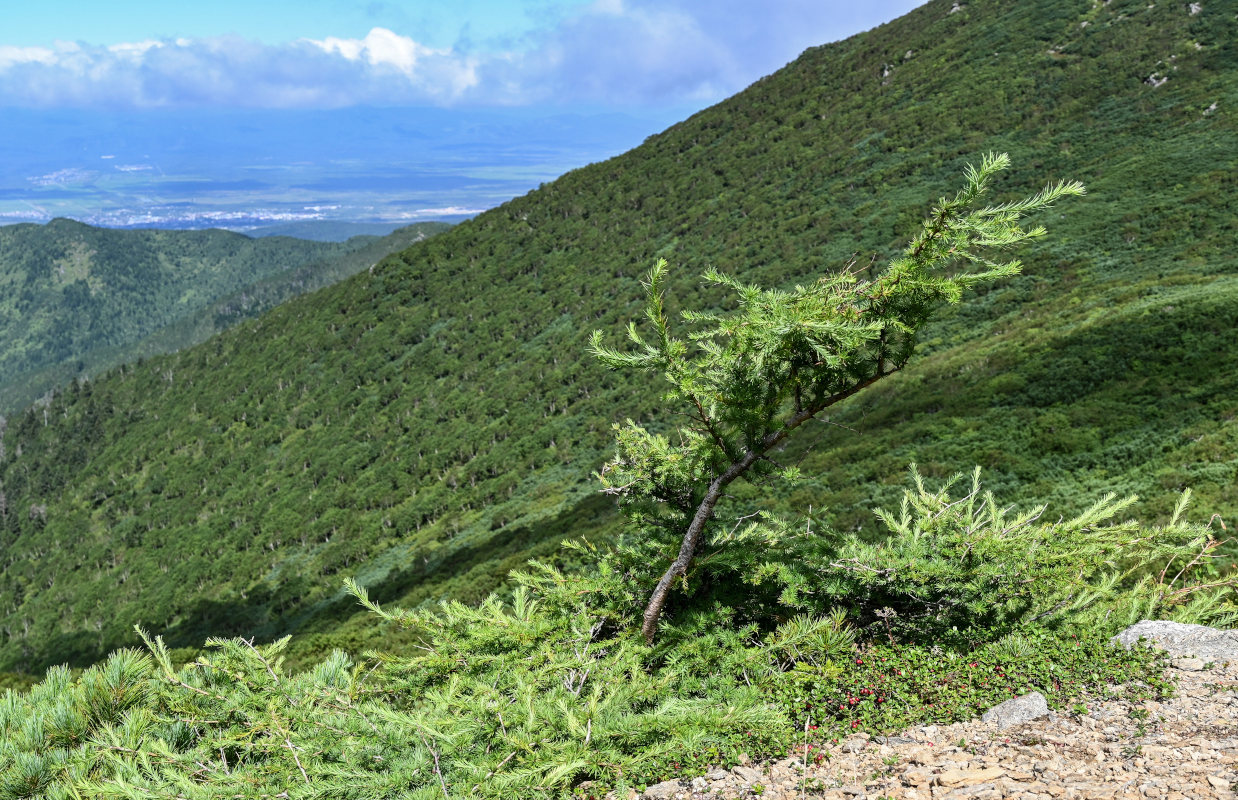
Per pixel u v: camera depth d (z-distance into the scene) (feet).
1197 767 8.45
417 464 374.43
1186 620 14.15
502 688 12.30
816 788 9.28
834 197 398.21
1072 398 104.53
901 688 11.52
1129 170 242.78
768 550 15.33
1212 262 161.58
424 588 172.04
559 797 9.41
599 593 15.49
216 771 10.19
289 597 298.15
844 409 149.48
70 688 11.87
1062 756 9.22
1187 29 337.52
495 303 544.21
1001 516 15.60
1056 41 417.49
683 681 12.67
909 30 578.66
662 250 491.31
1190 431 78.48
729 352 12.57
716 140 629.10
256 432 508.94
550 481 286.25
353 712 11.40
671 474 15.48
